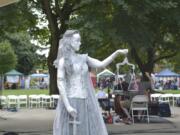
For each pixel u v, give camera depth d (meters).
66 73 6.52
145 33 16.59
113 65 37.19
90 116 6.46
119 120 19.39
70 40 6.59
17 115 24.44
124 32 16.31
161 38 19.62
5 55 64.50
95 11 16.89
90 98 6.53
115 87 21.22
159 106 22.25
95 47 16.58
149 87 21.28
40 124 19.36
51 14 27.25
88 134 6.40
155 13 17.22
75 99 6.43
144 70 31.95
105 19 16.67
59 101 6.55
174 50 22.08
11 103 31.28
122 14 16.20
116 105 19.94
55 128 6.51
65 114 6.46
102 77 47.25
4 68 64.75
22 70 92.50
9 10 20.36
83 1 16.83
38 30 35.66
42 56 41.22
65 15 27.86
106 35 16.28
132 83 20.64
